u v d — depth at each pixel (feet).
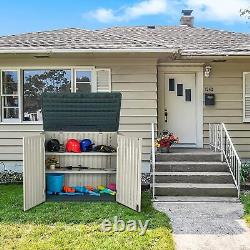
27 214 24.25
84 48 34.14
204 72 40.16
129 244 19.39
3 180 35.14
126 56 36.86
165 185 30.30
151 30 49.11
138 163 25.27
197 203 27.99
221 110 40.24
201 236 21.22
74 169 31.32
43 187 27.78
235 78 40.09
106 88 37.40
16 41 37.32
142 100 37.42
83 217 23.66
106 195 29.81
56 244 19.25
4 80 37.50
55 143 31.04
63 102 30.50
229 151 33.01
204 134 40.34
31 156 26.16
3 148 37.65
